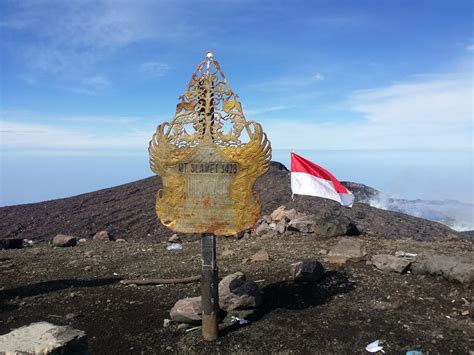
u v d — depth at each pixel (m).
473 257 3.70
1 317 3.03
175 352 2.47
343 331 2.63
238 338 2.59
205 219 2.58
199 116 2.60
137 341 2.62
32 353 1.85
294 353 2.41
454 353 2.36
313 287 3.37
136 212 9.09
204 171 2.58
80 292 3.53
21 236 7.86
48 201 10.60
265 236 5.90
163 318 2.92
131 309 3.11
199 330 2.71
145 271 4.18
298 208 8.30
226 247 5.23
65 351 1.93
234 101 2.57
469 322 2.73
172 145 2.60
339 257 4.04
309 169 4.47
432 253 4.25
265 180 10.55
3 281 3.92
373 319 2.79
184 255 4.90
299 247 4.96
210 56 2.58
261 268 3.98
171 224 2.61
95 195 10.80
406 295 3.18
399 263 3.66
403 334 2.58
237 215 2.58
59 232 8.02
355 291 3.27
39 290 3.62
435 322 2.74
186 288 3.54
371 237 5.49
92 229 8.12
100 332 2.76
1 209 9.87
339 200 4.42
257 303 2.97
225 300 2.94
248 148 2.54
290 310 2.95
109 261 4.71
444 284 3.35
